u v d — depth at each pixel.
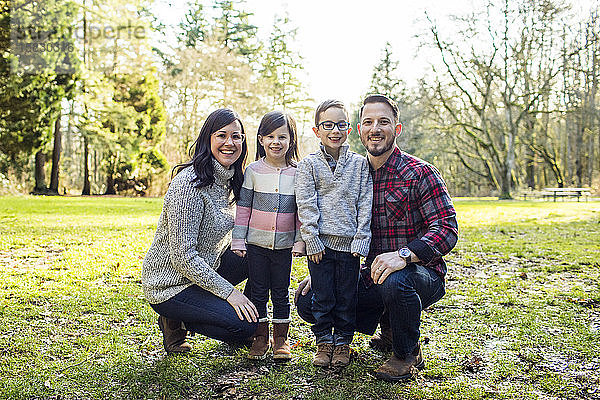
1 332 3.31
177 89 33.28
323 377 2.76
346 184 2.90
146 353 3.06
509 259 6.51
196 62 30.58
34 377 2.67
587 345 3.24
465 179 42.66
